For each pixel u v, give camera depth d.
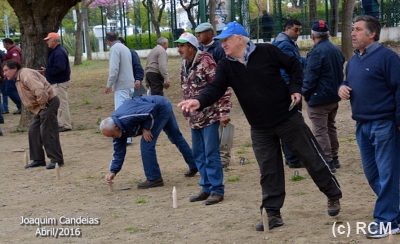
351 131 11.45
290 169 8.61
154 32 41.56
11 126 15.30
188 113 7.29
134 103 7.81
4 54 17.97
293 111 5.61
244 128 12.80
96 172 9.41
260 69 5.53
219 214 6.57
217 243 5.63
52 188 8.48
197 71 6.92
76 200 7.73
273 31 26.09
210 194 7.21
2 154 11.43
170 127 8.42
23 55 14.29
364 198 6.79
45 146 9.86
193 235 5.93
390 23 24.64
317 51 7.75
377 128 5.32
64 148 11.71
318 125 8.00
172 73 23.47
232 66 5.61
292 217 6.24
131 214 6.89
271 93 5.55
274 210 5.90
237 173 8.65
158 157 10.34
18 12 14.10
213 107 6.88
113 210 7.14
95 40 44.34
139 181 8.64
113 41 11.16
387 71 5.20
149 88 13.57
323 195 7.05
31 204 7.67
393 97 5.25
